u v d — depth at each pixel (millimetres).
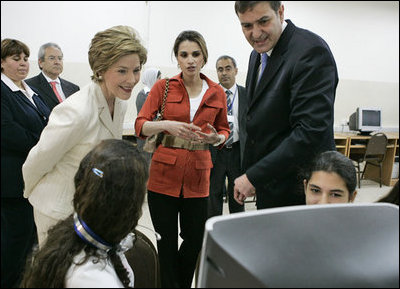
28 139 1567
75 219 668
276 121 1142
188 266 1577
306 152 1031
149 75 2857
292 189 1191
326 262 403
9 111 1526
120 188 607
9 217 1511
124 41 1018
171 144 1471
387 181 4781
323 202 1046
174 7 4406
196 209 1544
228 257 411
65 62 4109
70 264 656
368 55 5480
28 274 708
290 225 453
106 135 1186
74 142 1081
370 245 431
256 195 1300
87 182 626
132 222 657
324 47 1031
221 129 1625
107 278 647
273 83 1117
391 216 493
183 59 1459
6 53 1673
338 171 1021
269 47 1059
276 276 388
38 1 3871
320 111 1009
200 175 1506
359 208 508
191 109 1499
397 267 411
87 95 1097
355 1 5188
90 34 4164
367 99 5660
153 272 915
